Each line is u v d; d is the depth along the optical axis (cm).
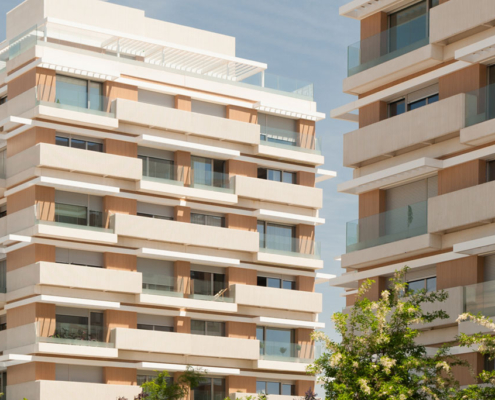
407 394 2609
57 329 4850
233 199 5491
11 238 4931
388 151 3581
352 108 3800
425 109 3462
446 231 3388
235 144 5612
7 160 5194
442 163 3412
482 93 3303
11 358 4753
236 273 5478
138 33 5772
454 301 3256
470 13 3341
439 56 3478
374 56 3712
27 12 5628
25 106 5100
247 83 5728
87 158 5062
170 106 5475
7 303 5078
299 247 5678
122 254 5153
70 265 4925
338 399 2605
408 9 3669
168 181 5331
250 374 5366
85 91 5184
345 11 3788
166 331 5247
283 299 5509
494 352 2620
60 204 5034
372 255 3588
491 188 3194
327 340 2808
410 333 2752
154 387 4491
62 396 4744
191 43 5978
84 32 5359
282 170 5800
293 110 5791
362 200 3747
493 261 3259
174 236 5253
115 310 5066
